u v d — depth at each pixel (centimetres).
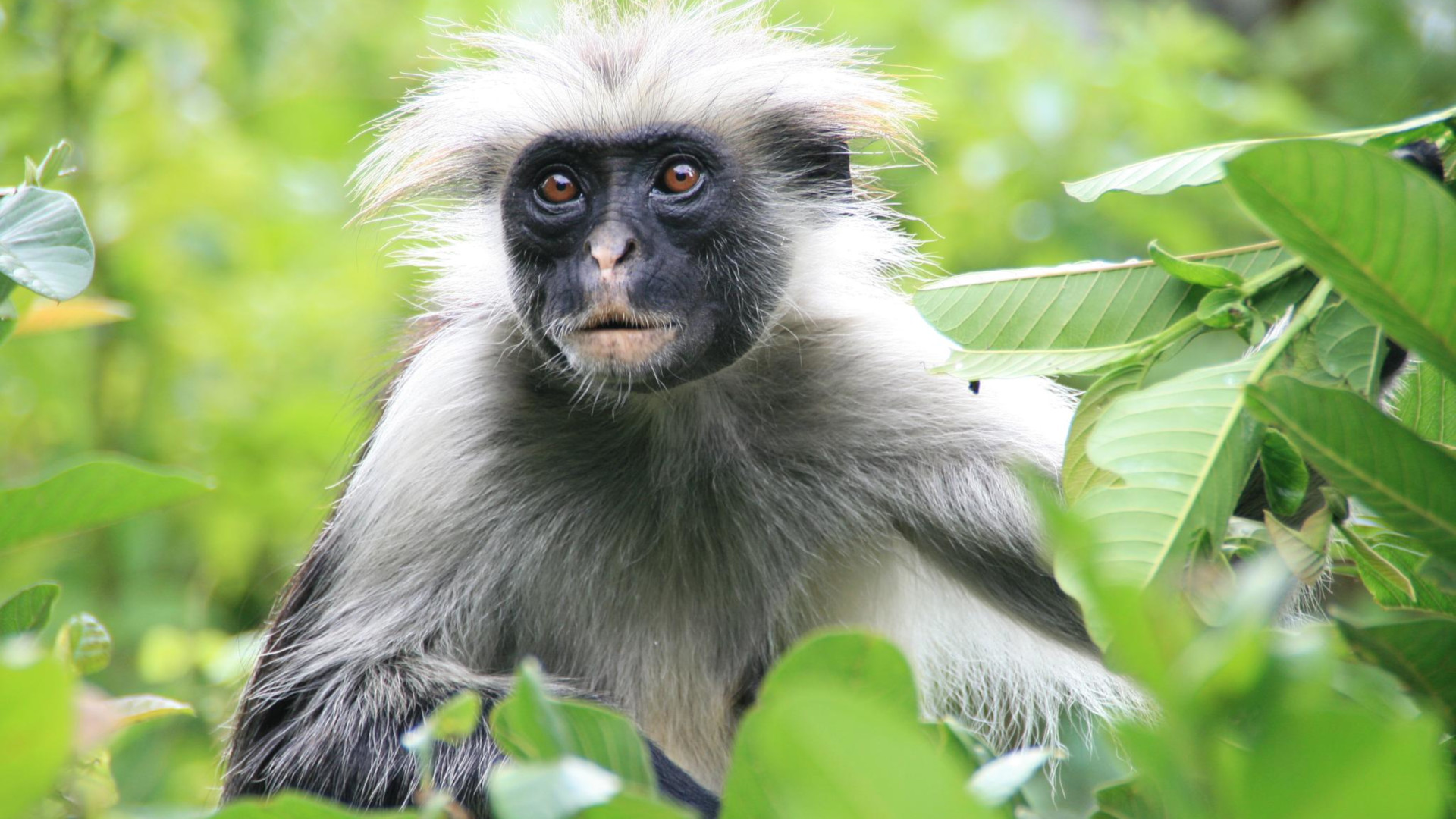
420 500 967
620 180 962
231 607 1533
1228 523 496
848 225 1074
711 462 966
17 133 1566
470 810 820
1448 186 596
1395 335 428
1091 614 388
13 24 1539
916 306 640
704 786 1003
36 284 545
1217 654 278
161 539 1474
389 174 1158
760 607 978
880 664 372
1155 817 408
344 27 1800
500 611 980
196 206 1630
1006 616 1002
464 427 980
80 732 365
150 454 1548
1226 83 1730
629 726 396
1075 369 606
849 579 988
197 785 1224
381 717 890
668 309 937
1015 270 636
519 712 378
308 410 1554
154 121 1620
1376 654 418
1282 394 425
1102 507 477
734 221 973
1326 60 1834
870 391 983
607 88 1002
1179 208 1558
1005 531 951
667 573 974
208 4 1684
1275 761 255
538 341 962
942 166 1592
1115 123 1595
